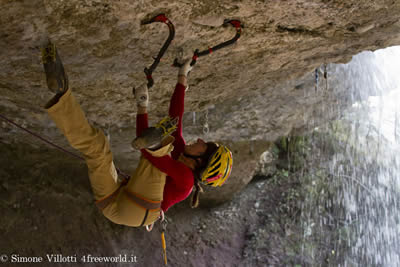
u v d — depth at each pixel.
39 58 3.69
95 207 9.85
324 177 12.45
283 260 10.97
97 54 3.78
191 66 2.99
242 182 10.37
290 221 11.75
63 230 9.11
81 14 3.01
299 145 12.79
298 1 3.29
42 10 2.85
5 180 8.60
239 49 4.24
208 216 11.39
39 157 8.55
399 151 12.59
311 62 5.16
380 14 3.73
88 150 2.31
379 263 11.39
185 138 8.03
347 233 11.62
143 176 2.45
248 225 11.58
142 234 10.30
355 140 12.80
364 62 7.63
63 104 2.19
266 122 8.18
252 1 3.21
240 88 6.01
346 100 8.16
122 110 6.01
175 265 10.16
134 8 3.02
